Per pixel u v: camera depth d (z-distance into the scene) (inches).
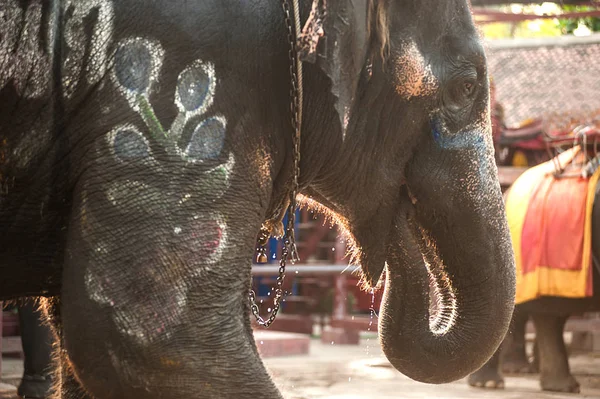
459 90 129.5
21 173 110.1
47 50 108.2
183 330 105.3
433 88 127.1
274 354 406.3
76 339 105.6
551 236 321.7
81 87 108.3
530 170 348.5
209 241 107.1
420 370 137.6
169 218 106.0
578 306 322.7
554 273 318.7
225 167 109.0
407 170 132.0
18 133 109.0
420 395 297.0
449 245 134.0
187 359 105.2
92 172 106.9
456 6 130.0
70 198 111.6
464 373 137.4
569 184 325.7
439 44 127.4
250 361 108.1
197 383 105.3
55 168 110.1
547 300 323.6
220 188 108.6
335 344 463.5
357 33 113.3
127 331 104.3
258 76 113.6
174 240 105.8
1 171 110.0
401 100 126.2
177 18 109.2
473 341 135.0
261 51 113.7
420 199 132.5
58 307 135.3
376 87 124.3
